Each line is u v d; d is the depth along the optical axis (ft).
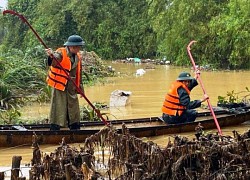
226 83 63.93
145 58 125.70
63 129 33.86
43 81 57.21
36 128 33.94
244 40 87.04
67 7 133.08
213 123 36.17
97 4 132.46
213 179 20.47
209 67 90.58
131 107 46.93
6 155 29.71
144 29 125.59
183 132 35.06
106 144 24.47
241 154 22.00
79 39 32.60
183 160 21.12
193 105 35.17
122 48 127.44
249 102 44.14
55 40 132.87
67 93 32.73
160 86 62.08
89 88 61.67
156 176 20.86
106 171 23.02
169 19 104.68
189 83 35.50
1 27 149.69
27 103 50.19
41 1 138.10
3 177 20.45
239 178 20.71
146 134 33.81
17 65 57.93
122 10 133.18
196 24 96.53
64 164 21.59
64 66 32.24
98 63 77.66
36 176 21.47
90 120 39.81
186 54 97.19
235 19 89.76
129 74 79.20
